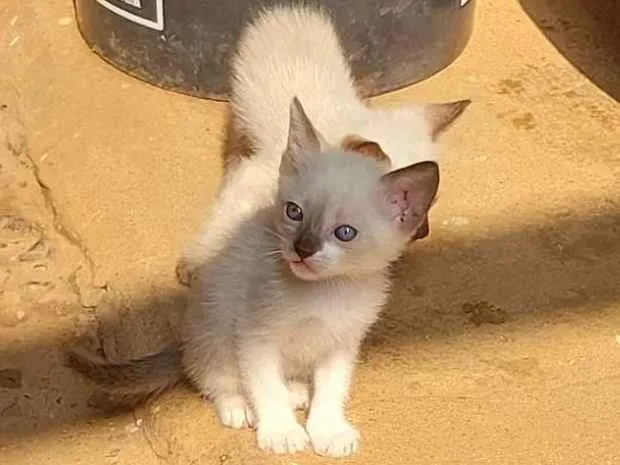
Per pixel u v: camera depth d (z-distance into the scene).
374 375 0.64
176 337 0.67
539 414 0.62
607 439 0.61
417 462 0.59
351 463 0.59
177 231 0.72
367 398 0.63
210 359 0.62
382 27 0.79
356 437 0.60
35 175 0.78
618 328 0.67
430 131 0.68
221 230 0.65
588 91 0.83
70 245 0.74
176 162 0.76
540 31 0.89
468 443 0.60
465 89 0.83
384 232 0.56
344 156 0.57
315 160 0.57
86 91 0.81
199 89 0.80
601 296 0.69
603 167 0.77
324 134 0.65
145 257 0.71
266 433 0.60
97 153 0.77
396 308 0.67
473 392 0.63
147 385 0.65
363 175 0.56
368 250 0.56
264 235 0.60
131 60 0.81
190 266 0.68
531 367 0.64
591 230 0.73
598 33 0.89
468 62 0.85
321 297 0.58
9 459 0.63
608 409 0.62
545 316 0.67
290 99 0.69
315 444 0.60
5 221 0.76
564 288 0.69
